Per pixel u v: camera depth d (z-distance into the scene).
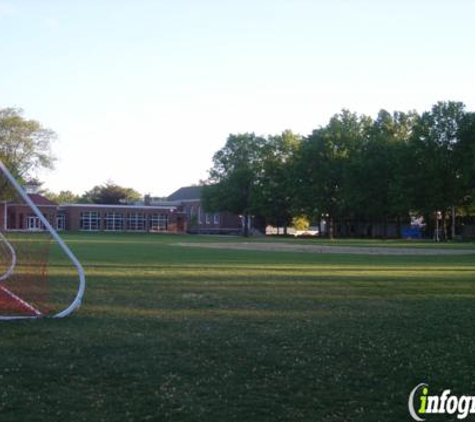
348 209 76.38
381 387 7.03
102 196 127.31
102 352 8.39
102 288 15.74
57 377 7.16
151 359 8.04
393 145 72.69
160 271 21.16
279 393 6.73
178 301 13.55
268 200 83.69
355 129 78.88
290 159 83.94
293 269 22.98
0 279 15.03
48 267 21.97
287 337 9.59
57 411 6.04
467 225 78.31
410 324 10.89
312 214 77.31
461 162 63.34
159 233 98.19
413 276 20.48
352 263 26.94
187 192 128.25
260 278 19.08
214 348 8.73
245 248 41.72
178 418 5.92
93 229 100.44
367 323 10.95
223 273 20.75
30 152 76.69
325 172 75.81
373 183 72.00
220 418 5.95
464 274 21.39
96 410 6.09
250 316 11.60
